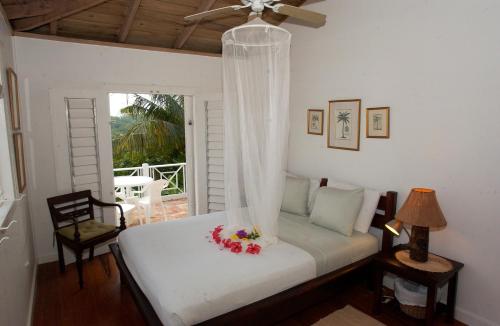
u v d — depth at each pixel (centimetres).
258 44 251
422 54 266
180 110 753
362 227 296
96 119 355
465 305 250
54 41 337
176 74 415
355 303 278
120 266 261
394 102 290
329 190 311
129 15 323
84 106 347
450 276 230
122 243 276
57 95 333
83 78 356
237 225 279
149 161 745
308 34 372
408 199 246
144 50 390
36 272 324
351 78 328
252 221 272
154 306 195
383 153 303
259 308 201
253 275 209
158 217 553
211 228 294
